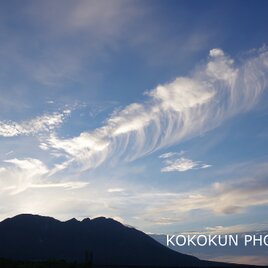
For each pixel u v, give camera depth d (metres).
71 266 137.38
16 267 129.12
